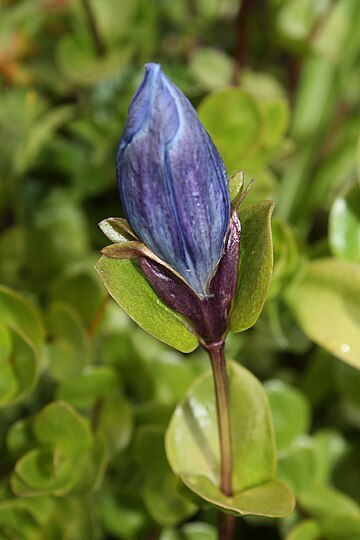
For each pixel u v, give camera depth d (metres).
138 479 0.23
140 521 0.23
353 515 0.22
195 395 0.20
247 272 0.17
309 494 0.23
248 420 0.20
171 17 0.31
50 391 0.24
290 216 0.28
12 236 0.26
